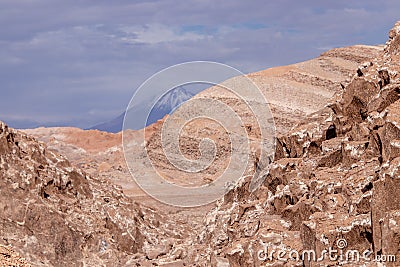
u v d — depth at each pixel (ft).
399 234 56.03
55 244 96.43
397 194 59.16
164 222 120.88
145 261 96.99
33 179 99.96
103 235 101.65
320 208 70.49
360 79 85.15
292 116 325.83
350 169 74.54
